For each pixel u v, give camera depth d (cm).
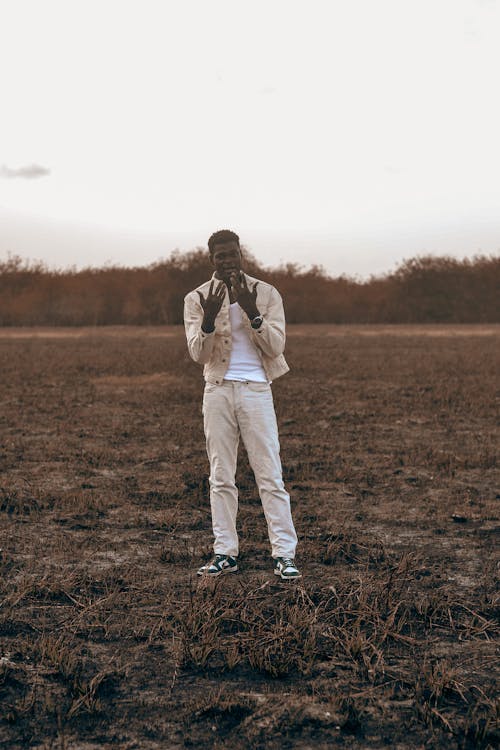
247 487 641
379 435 918
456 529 535
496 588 419
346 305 4334
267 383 428
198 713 287
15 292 4269
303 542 497
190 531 528
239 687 308
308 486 655
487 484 676
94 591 411
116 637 354
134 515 565
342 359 1945
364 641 340
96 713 286
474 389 1320
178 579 430
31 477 688
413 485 666
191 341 421
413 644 347
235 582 420
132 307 4216
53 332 3484
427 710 286
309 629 355
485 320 4294
